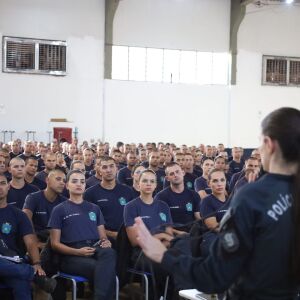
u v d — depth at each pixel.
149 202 4.59
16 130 15.49
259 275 1.33
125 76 16.47
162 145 11.85
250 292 1.36
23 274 3.82
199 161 10.00
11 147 11.38
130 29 16.39
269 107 17.73
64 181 4.92
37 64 15.59
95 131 16.23
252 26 17.44
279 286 1.34
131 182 7.82
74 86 15.98
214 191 5.09
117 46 16.33
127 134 16.56
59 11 15.73
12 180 5.55
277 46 17.72
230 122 17.42
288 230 1.32
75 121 16.02
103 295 3.92
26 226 4.29
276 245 1.31
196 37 17.00
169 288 4.07
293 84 17.94
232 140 17.48
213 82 17.27
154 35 16.62
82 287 4.93
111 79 16.31
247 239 1.31
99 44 16.12
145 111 16.69
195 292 2.43
